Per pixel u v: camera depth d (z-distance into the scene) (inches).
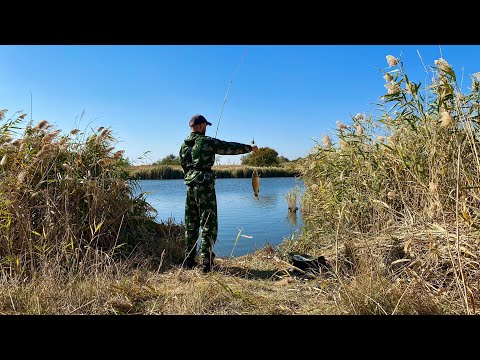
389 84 202.2
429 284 144.9
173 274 200.2
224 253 270.2
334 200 268.1
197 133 216.1
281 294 162.4
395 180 228.1
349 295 138.1
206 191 206.4
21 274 165.3
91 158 267.3
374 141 251.6
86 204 238.4
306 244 267.9
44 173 235.5
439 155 183.6
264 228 358.6
